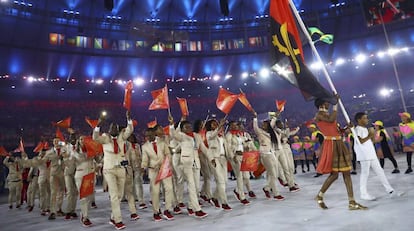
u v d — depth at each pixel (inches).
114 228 208.7
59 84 1045.8
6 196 571.8
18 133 908.0
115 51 1087.6
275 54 191.5
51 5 979.3
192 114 1232.2
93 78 1095.0
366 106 1006.4
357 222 153.1
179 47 1151.6
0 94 994.7
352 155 368.5
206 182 273.7
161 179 215.9
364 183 208.1
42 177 303.3
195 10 1173.7
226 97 244.7
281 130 326.3
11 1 882.8
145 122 1171.3
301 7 1138.7
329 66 1146.7
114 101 1187.3
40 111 1045.2
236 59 1189.1
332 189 266.1
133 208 232.2
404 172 336.8
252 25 1186.6
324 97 184.4
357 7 1053.2
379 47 1076.5
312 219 170.6
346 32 1110.4
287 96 1248.8
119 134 219.6
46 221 263.0
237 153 262.1
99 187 590.9
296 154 505.4
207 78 1196.5
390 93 1066.1
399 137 709.3
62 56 1021.2
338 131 190.7
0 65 937.5
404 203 182.4
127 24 1102.4
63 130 976.9
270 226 166.2
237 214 208.2
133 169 297.6
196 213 211.3
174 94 1254.9
